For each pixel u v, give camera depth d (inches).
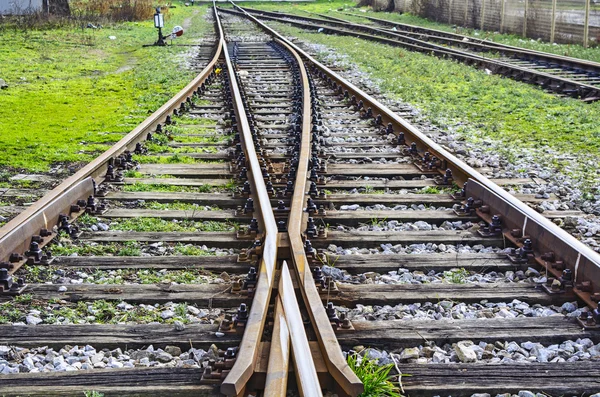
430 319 170.6
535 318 167.5
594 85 590.2
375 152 347.3
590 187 290.8
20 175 305.1
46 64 724.7
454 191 281.0
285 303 161.6
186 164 321.1
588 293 178.5
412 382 141.3
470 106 496.7
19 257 199.3
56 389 135.5
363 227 240.2
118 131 403.9
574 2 946.1
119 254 213.8
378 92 558.6
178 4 2439.7
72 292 183.2
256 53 845.2
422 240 223.8
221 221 245.4
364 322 165.3
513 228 225.6
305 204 257.3
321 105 490.6
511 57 802.2
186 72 671.1
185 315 171.9
